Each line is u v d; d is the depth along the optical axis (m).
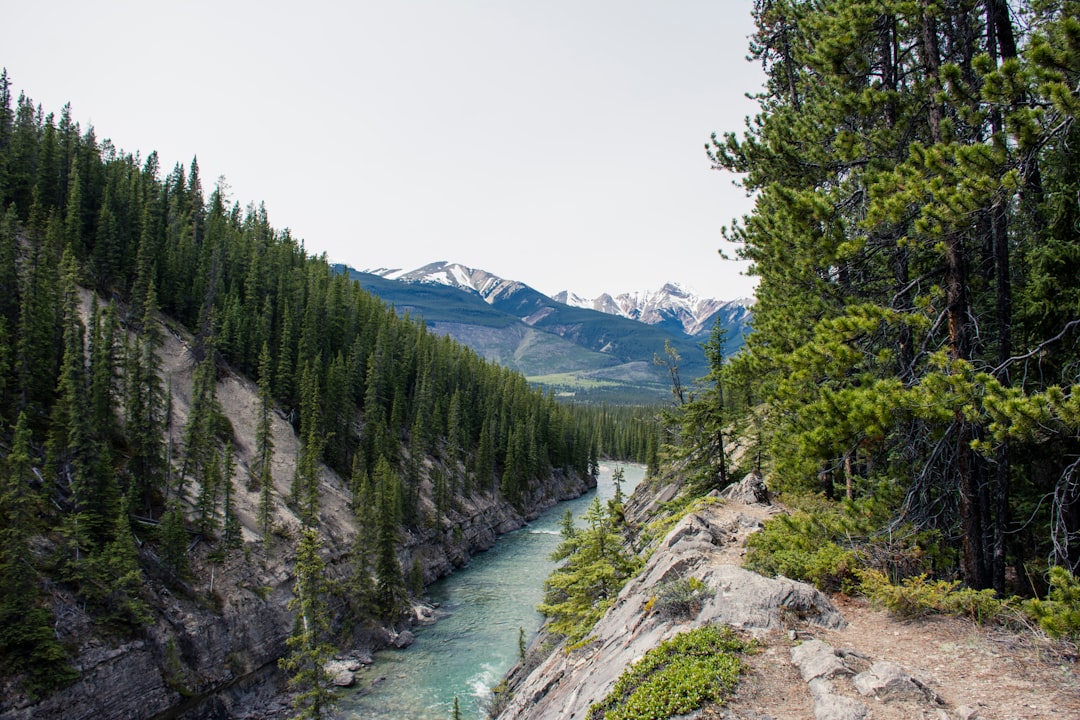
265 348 74.19
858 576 15.00
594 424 188.75
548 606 29.11
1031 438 10.66
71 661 32.72
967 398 11.94
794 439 16.12
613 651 15.48
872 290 18.28
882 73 18.78
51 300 57.91
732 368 21.45
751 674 10.59
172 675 36.38
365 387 94.31
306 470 60.78
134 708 34.25
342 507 66.00
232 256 93.38
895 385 12.98
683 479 41.69
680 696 10.05
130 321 71.44
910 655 11.17
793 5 23.55
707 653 11.45
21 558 33.38
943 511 15.79
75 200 77.00
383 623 46.78
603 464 175.75
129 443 51.16
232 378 74.81
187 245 89.75
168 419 55.75
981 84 14.85
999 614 12.27
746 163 22.67
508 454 101.94
